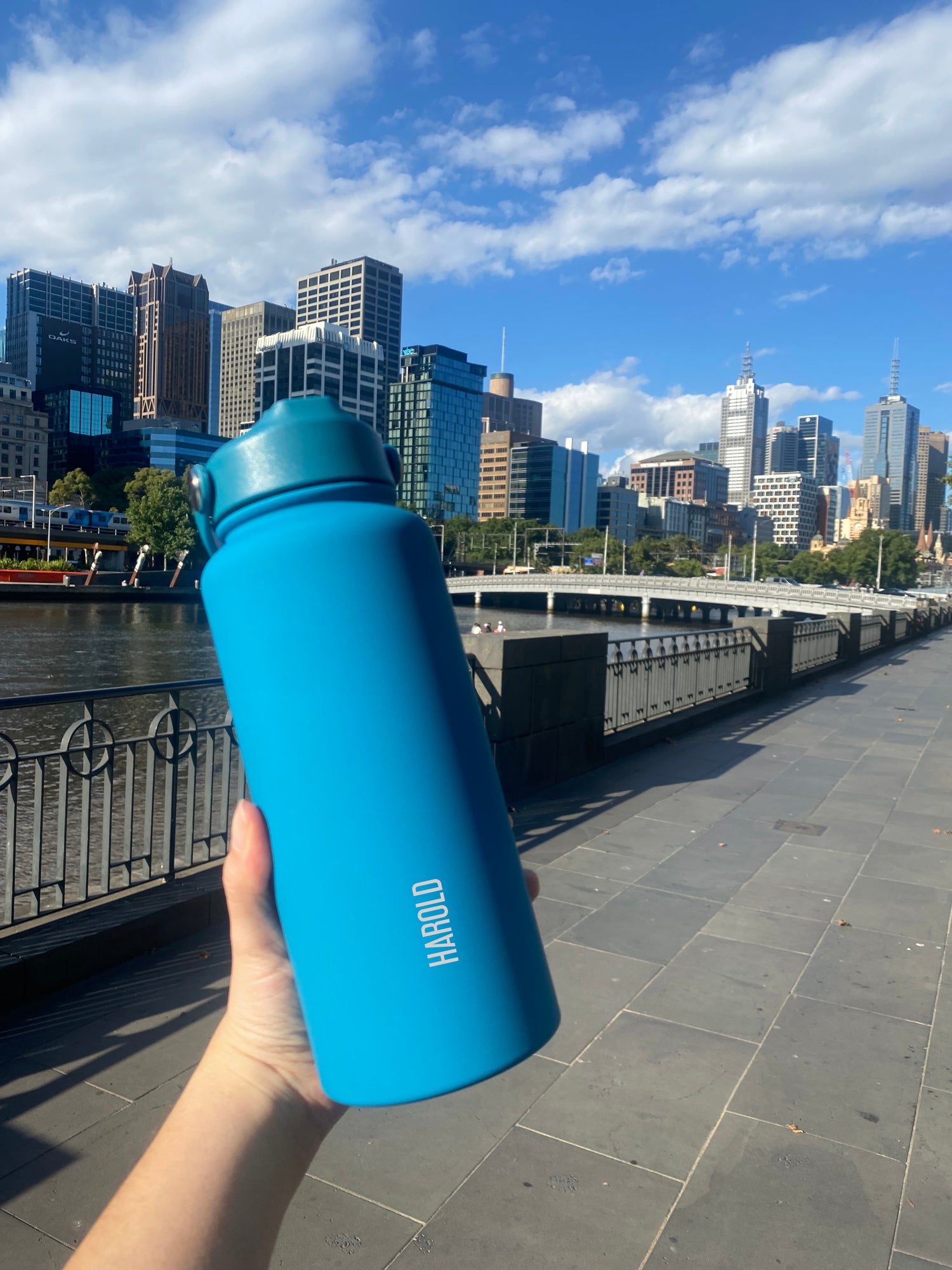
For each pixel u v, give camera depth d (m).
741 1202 2.41
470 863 0.75
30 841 8.42
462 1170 2.50
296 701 0.73
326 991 0.71
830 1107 2.90
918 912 4.69
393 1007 0.71
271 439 0.78
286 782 0.74
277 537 0.75
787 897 4.85
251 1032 0.75
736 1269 2.16
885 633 22.70
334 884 0.72
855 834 6.09
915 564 124.81
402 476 0.89
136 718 18.95
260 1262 0.65
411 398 176.62
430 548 0.82
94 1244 0.61
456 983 0.72
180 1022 3.22
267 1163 0.69
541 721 6.92
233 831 0.77
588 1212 2.35
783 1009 3.57
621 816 6.34
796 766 8.22
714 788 7.26
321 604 0.73
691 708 10.45
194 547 96.88
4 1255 2.08
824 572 132.00
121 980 3.54
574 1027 3.38
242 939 0.77
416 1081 0.70
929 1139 2.74
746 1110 2.87
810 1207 2.40
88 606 69.12
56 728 17.81
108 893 4.00
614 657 8.60
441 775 0.74
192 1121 0.69
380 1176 2.46
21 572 75.31
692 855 5.52
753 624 12.59
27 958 3.32
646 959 4.00
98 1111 2.67
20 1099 2.72
